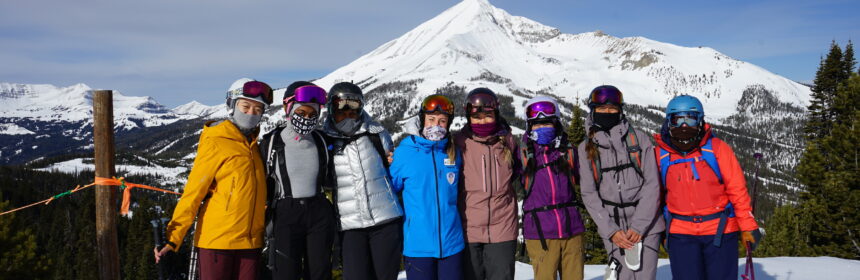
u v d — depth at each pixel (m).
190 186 3.57
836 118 23.38
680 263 3.89
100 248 4.26
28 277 17.89
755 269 6.72
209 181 3.61
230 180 3.62
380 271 3.91
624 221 3.93
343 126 4.02
